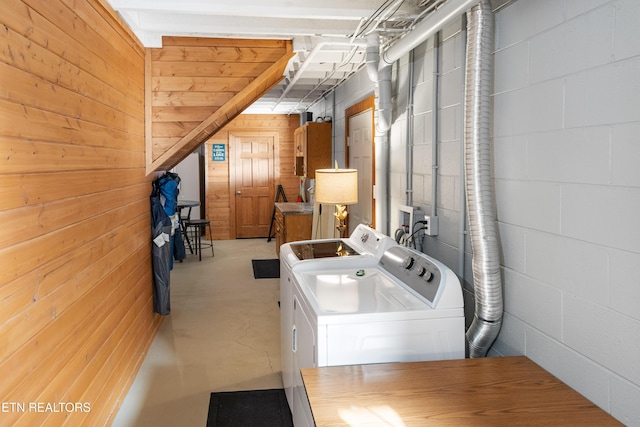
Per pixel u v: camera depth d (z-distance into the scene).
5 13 1.50
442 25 2.41
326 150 6.45
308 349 2.25
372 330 2.06
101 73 2.53
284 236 6.88
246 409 2.95
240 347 3.94
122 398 3.02
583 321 1.75
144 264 3.74
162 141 3.61
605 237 1.63
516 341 2.18
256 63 3.62
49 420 1.84
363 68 4.78
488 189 2.20
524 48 2.05
